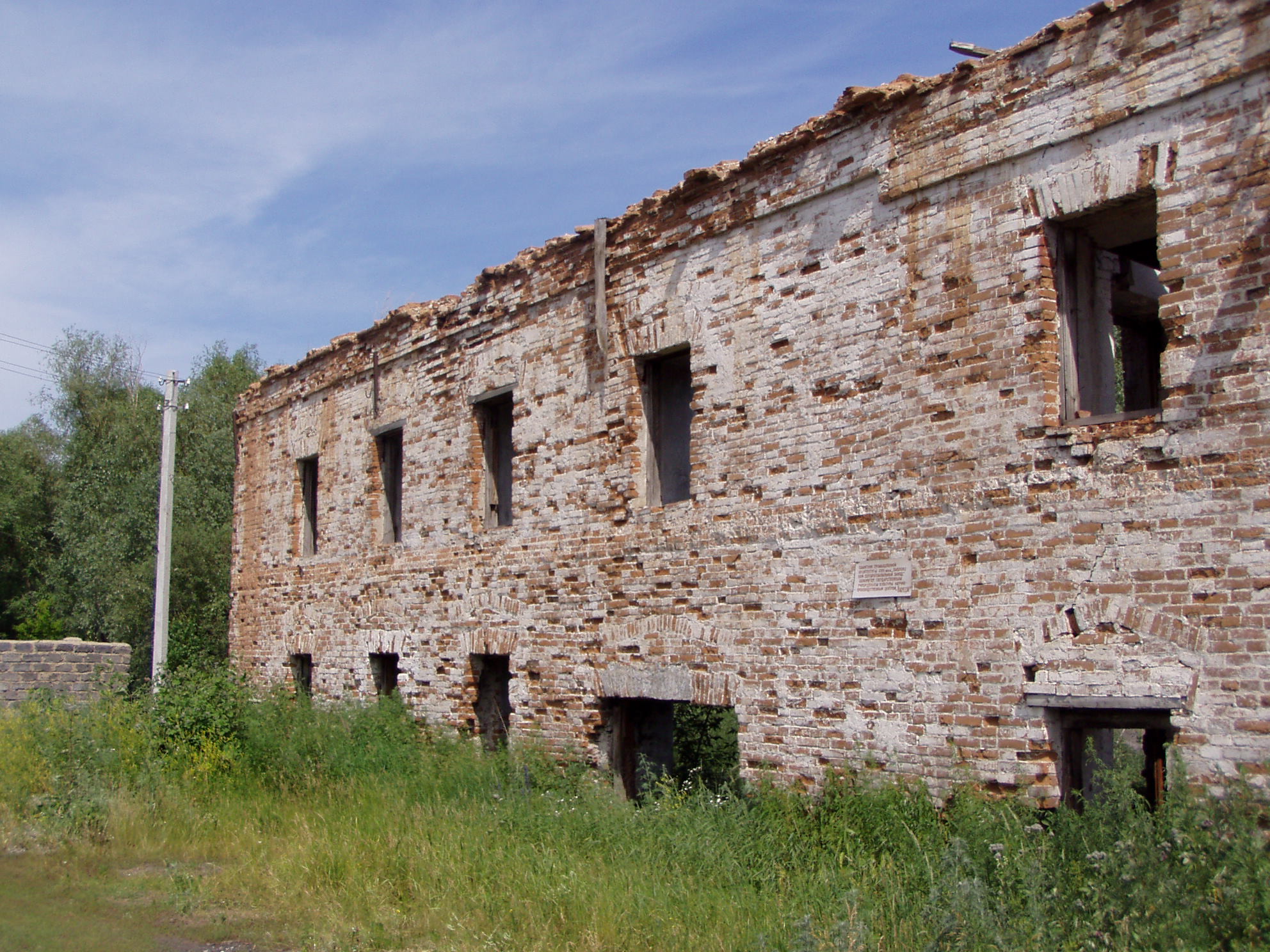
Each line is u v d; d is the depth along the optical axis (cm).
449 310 1507
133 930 817
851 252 966
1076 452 788
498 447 1466
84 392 3562
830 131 985
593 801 1041
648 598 1142
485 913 796
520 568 1332
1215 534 711
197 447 3225
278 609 1905
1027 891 651
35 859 1039
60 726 1386
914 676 880
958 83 884
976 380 858
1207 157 730
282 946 782
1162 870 612
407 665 1536
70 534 3281
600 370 1237
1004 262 845
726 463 1070
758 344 1048
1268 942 556
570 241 1284
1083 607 776
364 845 991
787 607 994
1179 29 747
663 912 743
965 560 852
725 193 1092
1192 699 711
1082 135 800
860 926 631
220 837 1109
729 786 1034
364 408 1712
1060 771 795
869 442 935
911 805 848
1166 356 745
